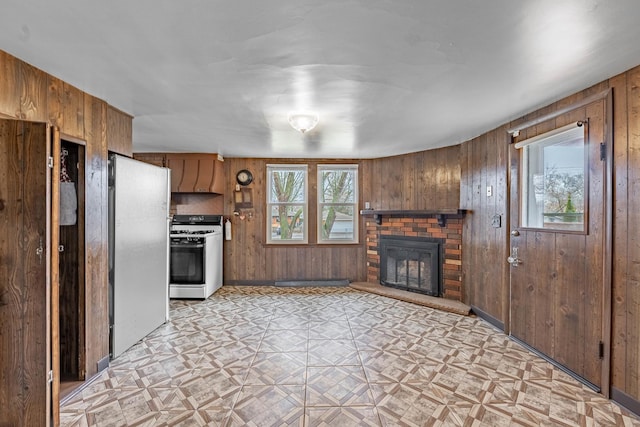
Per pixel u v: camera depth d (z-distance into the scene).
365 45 1.62
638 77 1.86
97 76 2.00
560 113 2.41
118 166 2.61
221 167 4.95
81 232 2.26
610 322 2.02
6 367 1.60
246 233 5.09
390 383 2.22
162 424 1.80
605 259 2.05
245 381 2.25
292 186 5.14
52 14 1.35
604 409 1.93
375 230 5.03
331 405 1.97
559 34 1.52
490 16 1.37
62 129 2.07
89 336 2.30
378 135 3.59
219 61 1.80
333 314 3.71
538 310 2.66
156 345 2.86
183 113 2.77
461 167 3.96
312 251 5.13
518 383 2.22
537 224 2.71
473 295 3.74
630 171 1.91
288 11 1.33
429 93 2.30
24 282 1.60
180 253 4.32
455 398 2.04
